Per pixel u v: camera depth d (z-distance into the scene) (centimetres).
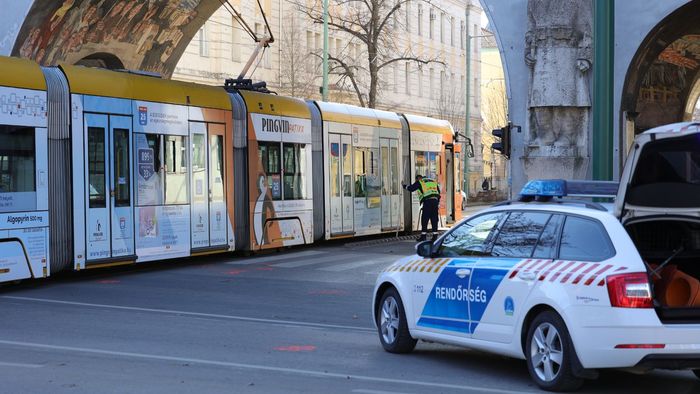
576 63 1956
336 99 5694
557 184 910
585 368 791
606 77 1491
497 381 887
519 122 2045
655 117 2533
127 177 1850
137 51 3089
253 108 2291
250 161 2269
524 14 2038
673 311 779
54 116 1680
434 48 7225
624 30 1966
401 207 3038
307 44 5603
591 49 1953
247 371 919
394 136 3008
